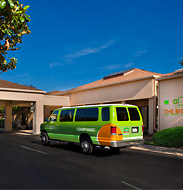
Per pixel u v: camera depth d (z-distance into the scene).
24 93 20.94
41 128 12.71
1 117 33.44
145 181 5.56
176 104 14.85
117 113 8.81
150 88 17.25
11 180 5.57
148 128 18.91
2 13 3.78
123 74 22.78
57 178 5.76
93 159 8.45
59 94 28.88
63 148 11.47
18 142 14.23
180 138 10.97
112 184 5.28
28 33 4.60
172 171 6.60
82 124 9.91
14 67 4.74
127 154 9.69
